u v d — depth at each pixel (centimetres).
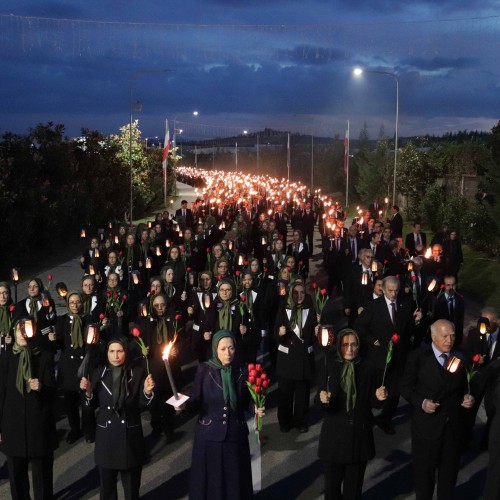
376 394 608
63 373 832
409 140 4119
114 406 615
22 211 2416
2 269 2323
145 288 1578
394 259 1558
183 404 563
